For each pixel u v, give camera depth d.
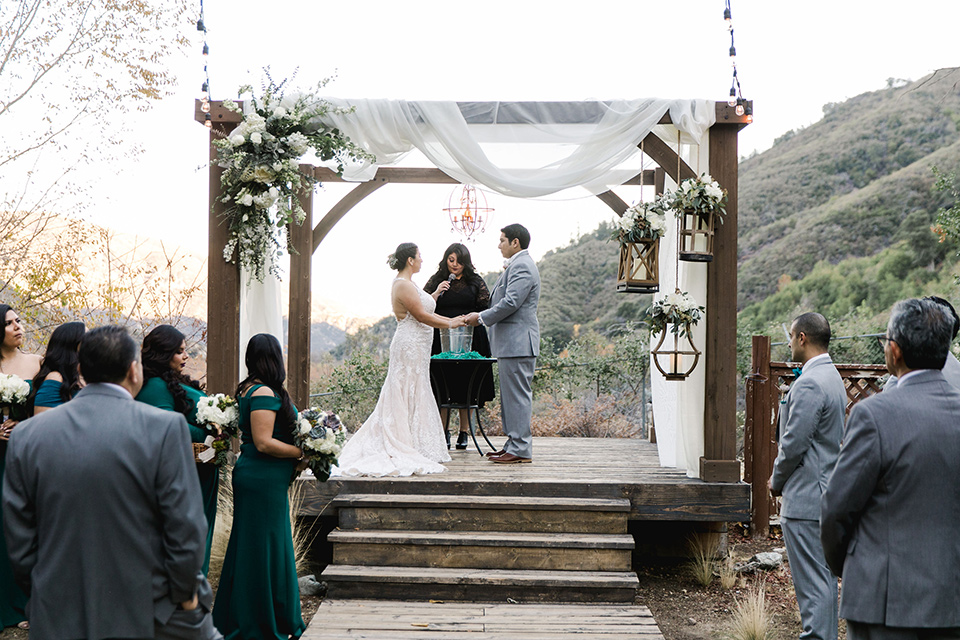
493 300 5.83
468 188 7.09
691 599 4.82
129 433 2.27
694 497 4.96
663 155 5.22
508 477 5.13
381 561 4.60
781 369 5.97
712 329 5.11
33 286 8.53
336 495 5.01
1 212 8.84
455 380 6.20
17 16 8.84
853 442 2.32
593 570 4.53
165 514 2.26
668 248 6.10
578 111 5.20
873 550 2.32
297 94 5.15
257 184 4.98
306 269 6.73
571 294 22.78
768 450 5.97
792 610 4.58
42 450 2.26
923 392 2.34
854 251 23.64
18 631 4.05
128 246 14.01
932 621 2.22
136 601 2.24
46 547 2.25
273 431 3.78
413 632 3.86
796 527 3.54
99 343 2.35
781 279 24.36
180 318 9.19
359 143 5.22
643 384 8.88
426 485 4.99
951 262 21.05
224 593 3.79
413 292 5.40
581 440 7.81
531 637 3.80
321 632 3.84
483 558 4.58
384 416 5.38
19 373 4.43
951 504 2.26
